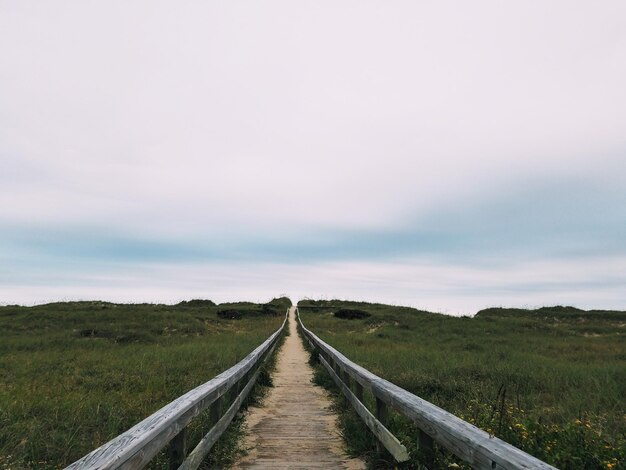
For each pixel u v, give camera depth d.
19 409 7.08
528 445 4.31
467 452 2.44
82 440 5.51
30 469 4.62
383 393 4.43
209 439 4.54
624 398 8.88
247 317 45.62
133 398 8.09
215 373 11.14
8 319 30.34
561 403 8.34
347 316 46.31
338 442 5.74
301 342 25.03
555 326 32.59
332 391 9.26
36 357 15.56
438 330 30.81
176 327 30.08
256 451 5.36
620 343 23.52
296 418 7.14
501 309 46.41
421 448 3.44
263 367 11.23
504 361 14.96
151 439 2.62
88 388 9.66
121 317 33.16
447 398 9.05
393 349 19.33
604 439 4.92
